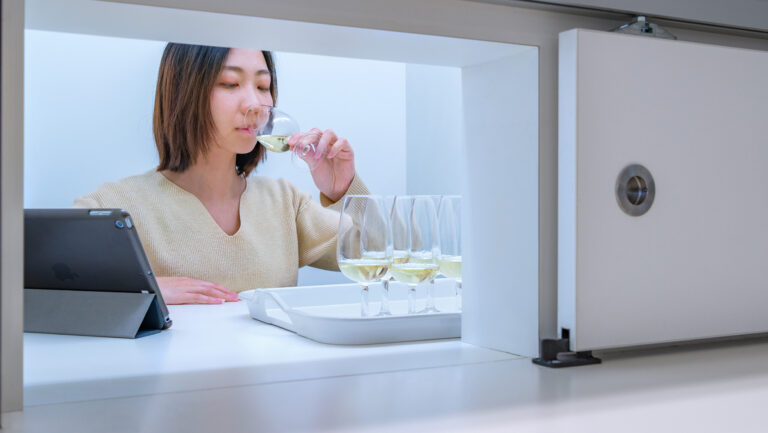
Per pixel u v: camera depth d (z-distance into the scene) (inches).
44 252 46.1
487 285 41.6
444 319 43.6
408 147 111.6
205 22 33.3
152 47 96.1
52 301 47.3
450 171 98.6
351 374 34.3
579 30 36.7
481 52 39.3
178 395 30.2
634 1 39.5
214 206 99.3
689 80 40.5
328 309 47.4
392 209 44.1
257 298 50.2
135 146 96.2
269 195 103.1
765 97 43.2
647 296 39.3
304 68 104.6
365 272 41.5
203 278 96.3
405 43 37.4
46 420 26.3
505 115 40.3
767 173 43.4
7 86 26.9
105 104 94.2
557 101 38.8
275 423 25.6
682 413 27.1
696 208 40.9
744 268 42.7
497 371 35.3
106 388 31.4
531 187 38.6
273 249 101.5
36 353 39.2
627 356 39.5
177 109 95.2
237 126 96.7
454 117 97.3
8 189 27.3
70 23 33.7
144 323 47.0
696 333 41.1
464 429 24.8
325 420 26.0
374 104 109.0
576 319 36.9
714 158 41.5
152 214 94.5
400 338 42.8
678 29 44.3
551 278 38.6
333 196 80.0
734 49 42.0
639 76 38.8
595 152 37.4
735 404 28.5
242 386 31.7
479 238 42.2
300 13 32.9
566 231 37.2
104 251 44.5
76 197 93.3
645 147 39.1
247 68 96.7
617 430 24.6
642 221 39.1
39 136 91.4
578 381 33.0
